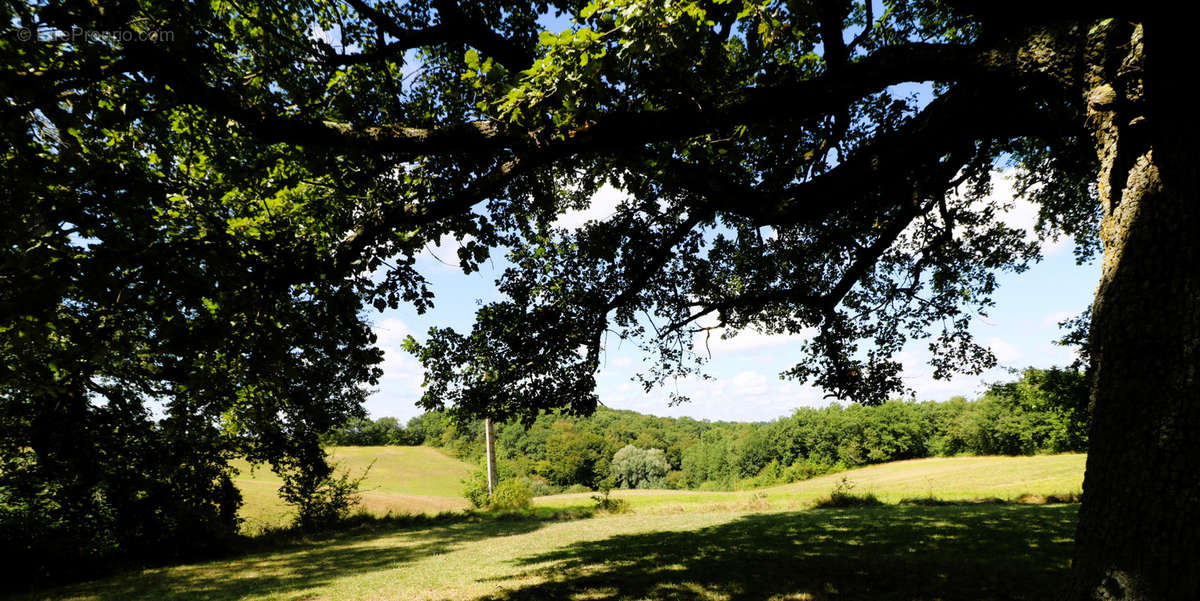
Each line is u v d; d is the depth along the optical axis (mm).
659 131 4309
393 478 57844
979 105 4598
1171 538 3014
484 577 10117
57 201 4371
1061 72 3729
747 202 5984
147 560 15734
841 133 6934
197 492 17406
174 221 5391
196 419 8094
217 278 5180
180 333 4988
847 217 9398
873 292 11320
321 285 6055
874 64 4113
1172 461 3062
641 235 9414
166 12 4527
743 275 11117
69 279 4312
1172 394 3107
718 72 5062
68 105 4777
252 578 12695
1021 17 3994
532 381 10078
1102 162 3707
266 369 6277
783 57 7105
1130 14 3334
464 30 6055
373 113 6891
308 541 19547
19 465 14125
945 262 10562
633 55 3891
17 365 5664
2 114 3764
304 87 6621
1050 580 7777
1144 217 3336
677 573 9289
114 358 8836
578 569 10195
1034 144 9391
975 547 10414
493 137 4523
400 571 11836
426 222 6168
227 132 5918
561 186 10055
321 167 6109
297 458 19875
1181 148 3229
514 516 24281
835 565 9344
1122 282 3414
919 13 8344
